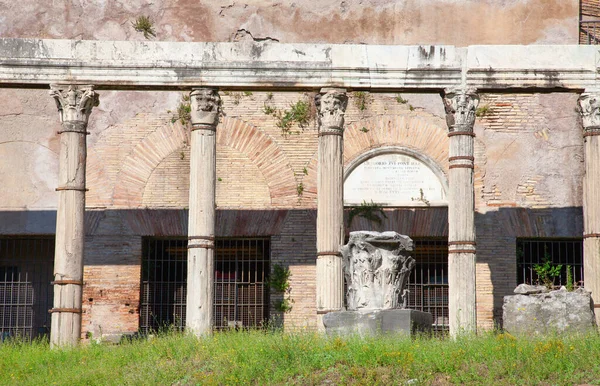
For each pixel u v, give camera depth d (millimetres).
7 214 25406
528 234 25531
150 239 25750
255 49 21750
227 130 25797
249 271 25703
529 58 21953
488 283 25250
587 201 21656
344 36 26078
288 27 26094
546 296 20500
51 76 21531
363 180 25641
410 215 25562
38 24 25938
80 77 21562
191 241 21016
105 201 25422
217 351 17344
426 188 25625
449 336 19438
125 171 25562
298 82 21688
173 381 16109
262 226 25469
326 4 26188
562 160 25859
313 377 15320
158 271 25750
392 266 19266
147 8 26078
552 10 26234
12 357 19047
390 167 25703
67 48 21625
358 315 18594
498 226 25516
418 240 25906
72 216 21156
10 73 21500
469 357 15891
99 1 26078
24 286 25859
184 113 25766
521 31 26156
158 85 21594
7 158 25594
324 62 21766
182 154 25656
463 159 21516
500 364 15352
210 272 20969
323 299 20953
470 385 14617
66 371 17484
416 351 16172
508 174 25766
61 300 20891
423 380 14820
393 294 19188
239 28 26078
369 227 25453
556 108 26078
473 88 21797
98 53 21625
